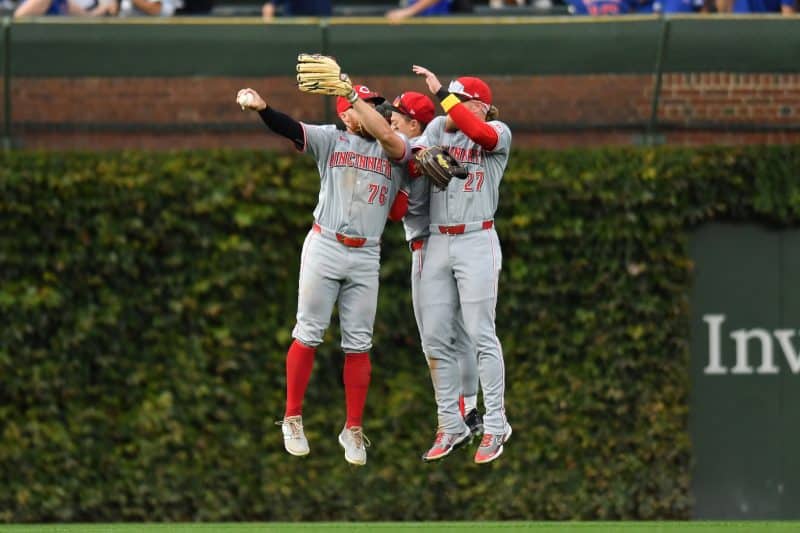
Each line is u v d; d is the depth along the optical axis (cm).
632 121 4788
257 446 4712
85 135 4791
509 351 4706
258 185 4694
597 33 4716
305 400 4697
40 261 4672
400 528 4072
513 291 4700
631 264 4725
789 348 4850
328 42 4694
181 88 4781
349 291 3084
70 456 4691
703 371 4847
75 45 4719
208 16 5147
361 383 3145
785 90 4800
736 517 4841
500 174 3175
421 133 3253
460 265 3131
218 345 4703
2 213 4675
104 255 4678
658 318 4741
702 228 4831
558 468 4716
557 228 4700
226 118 4784
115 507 4719
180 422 4697
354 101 2942
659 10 5159
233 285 4700
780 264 4841
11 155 4688
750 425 4850
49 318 4684
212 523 4519
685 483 4744
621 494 4716
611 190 4706
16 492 4684
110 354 4697
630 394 4731
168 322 4700
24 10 5006
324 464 4706
